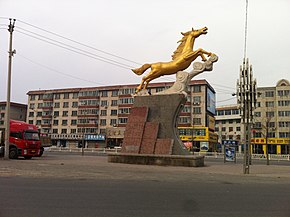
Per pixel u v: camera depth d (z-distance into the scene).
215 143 62.81
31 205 6.79
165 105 21.23
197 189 9.75
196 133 56.69
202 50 21.48
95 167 17.58
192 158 19.52
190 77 21.72
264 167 21.97
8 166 16.70
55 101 74.56
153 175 14.02
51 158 26.31
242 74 17.64
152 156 20.30
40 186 9.62
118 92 68.62
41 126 74.12
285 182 12.60
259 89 67.06
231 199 8.03
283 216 6.20
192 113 61.00
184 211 6.50
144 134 21.14
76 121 71.56
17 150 24.02
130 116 22.02
